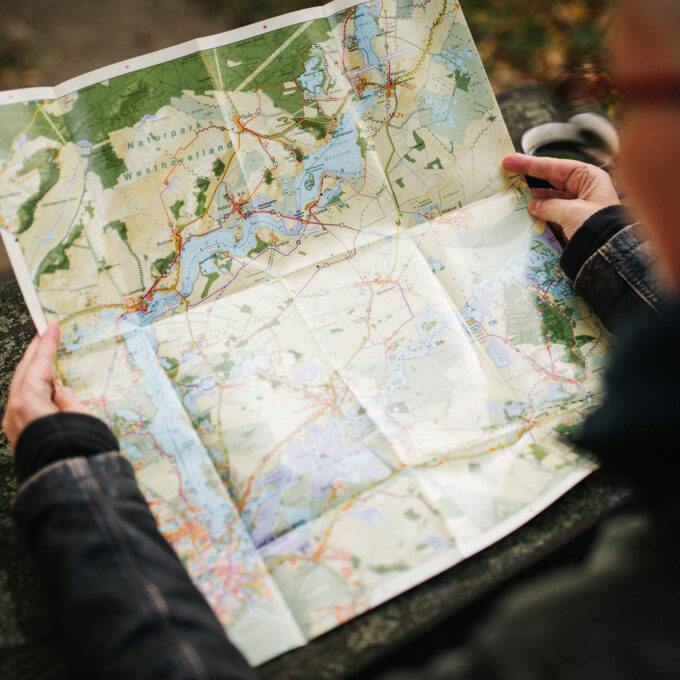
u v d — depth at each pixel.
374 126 0.72
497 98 0.83
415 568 0.52
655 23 0.24
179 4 1.34
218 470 0.57
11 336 0.67
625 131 0.28
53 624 0.51
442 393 0.62
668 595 0.29
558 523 0.55
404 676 0.44
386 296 0.67
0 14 1.27
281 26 0.71
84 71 1.29
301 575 0.52
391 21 0.73
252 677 0.42
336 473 0.57
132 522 0.47
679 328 0.32
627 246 0.61
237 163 0.69
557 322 0.66
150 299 0.64
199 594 0.46
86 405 0.59
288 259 0.68
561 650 0.31
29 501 0.46
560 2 1.40
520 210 0.72
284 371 0.62
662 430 0.33
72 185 0.64
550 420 0.61
